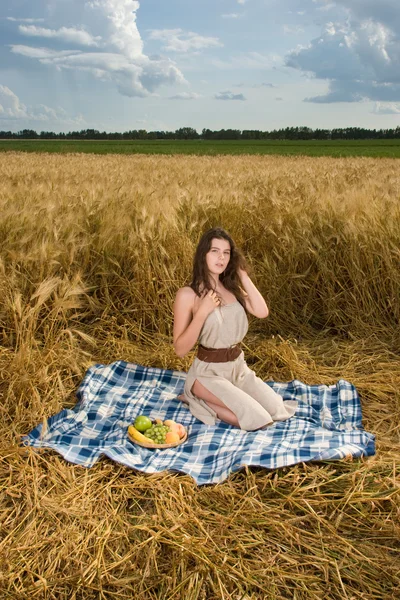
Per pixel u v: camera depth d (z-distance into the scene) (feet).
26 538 7.86
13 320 13.67
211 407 11.24
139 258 16.63
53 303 14.16
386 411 12.01
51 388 12.17
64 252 16.44
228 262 11.50
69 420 11.24
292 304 17.79
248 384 11.47
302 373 13.96
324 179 32.83
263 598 6.99
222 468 9.34
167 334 16.72
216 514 8.29
